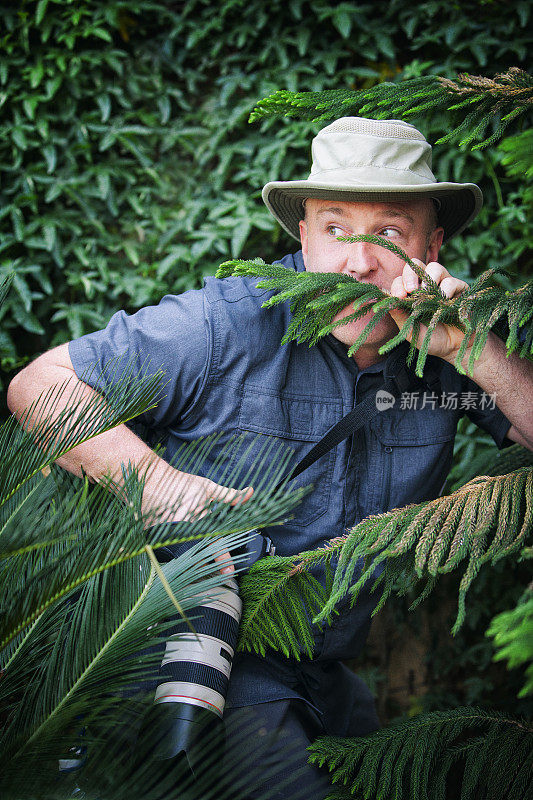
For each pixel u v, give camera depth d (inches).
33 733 37.2
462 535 42.8
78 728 39.3
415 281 47.7
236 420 55.7
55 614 42.9
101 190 91.6
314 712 58.7
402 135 54.7
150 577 39.8
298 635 55.7
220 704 44.7
